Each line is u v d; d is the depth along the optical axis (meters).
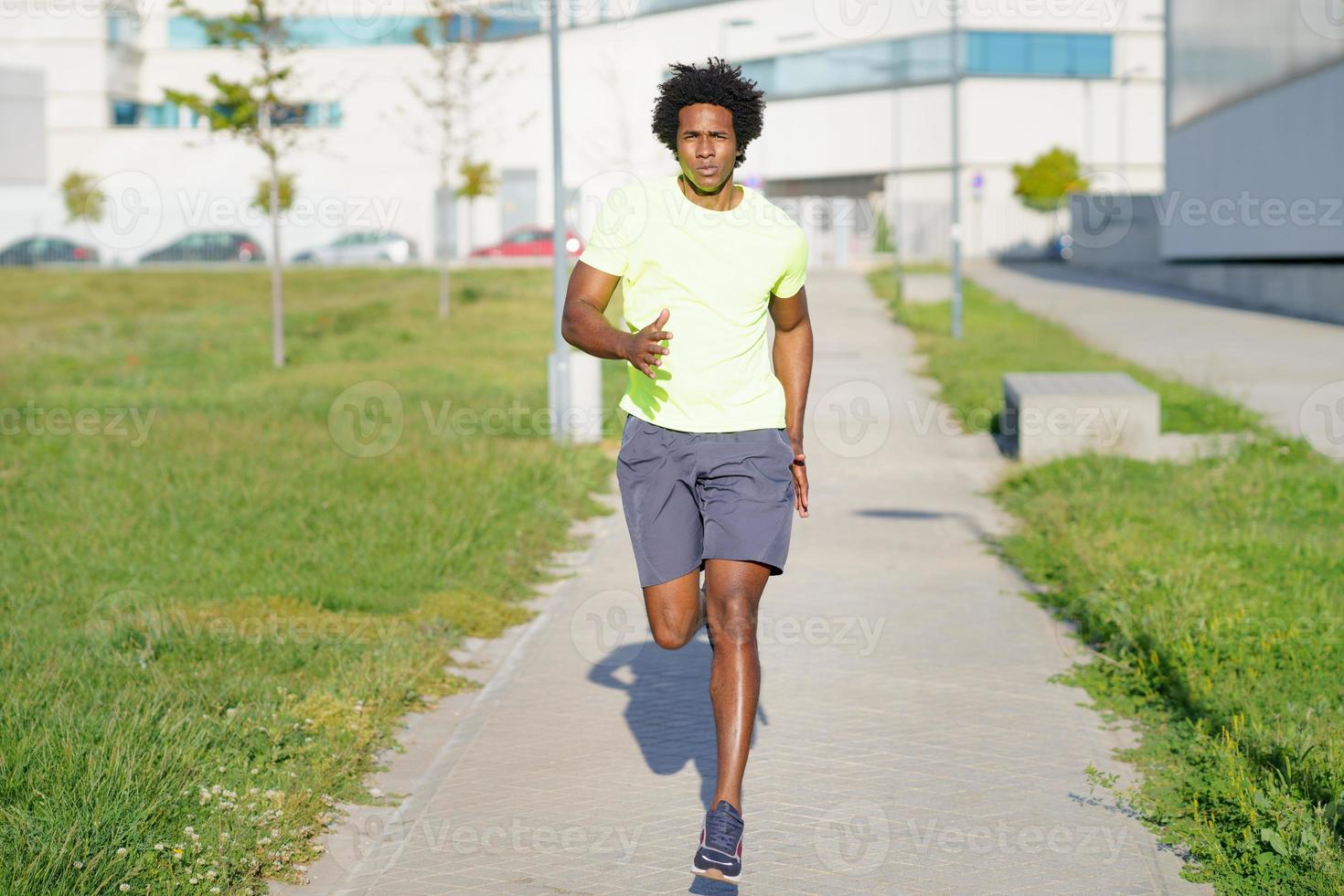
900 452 12.99
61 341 22.34
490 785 4.83
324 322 25.34
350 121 44.34
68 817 3.90
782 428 4.04
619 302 25.08
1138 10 45.16
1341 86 20.41
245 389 16.80
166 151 45.31
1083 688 5.91
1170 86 32.16
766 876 4.05
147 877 3.76
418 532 8.48
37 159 45.56
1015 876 4.05
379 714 5.39
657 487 3.98
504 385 17.53
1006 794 4.70
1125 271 38.34
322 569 7.71
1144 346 20.47
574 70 42.09
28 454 11.29
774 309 4.17
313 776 4.64
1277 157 23.70
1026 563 8.31
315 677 5.79
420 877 4.06
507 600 7.62
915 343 22.52
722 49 46.66
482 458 11.05
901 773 4.91
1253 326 22.94
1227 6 26.94
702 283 3.89
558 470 10.86
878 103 46.09
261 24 20.77
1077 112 45.28
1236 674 5.70
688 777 4.90
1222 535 8.46
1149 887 3.97
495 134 43.81
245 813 4.23
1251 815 4.23
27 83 45.25
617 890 3.96
